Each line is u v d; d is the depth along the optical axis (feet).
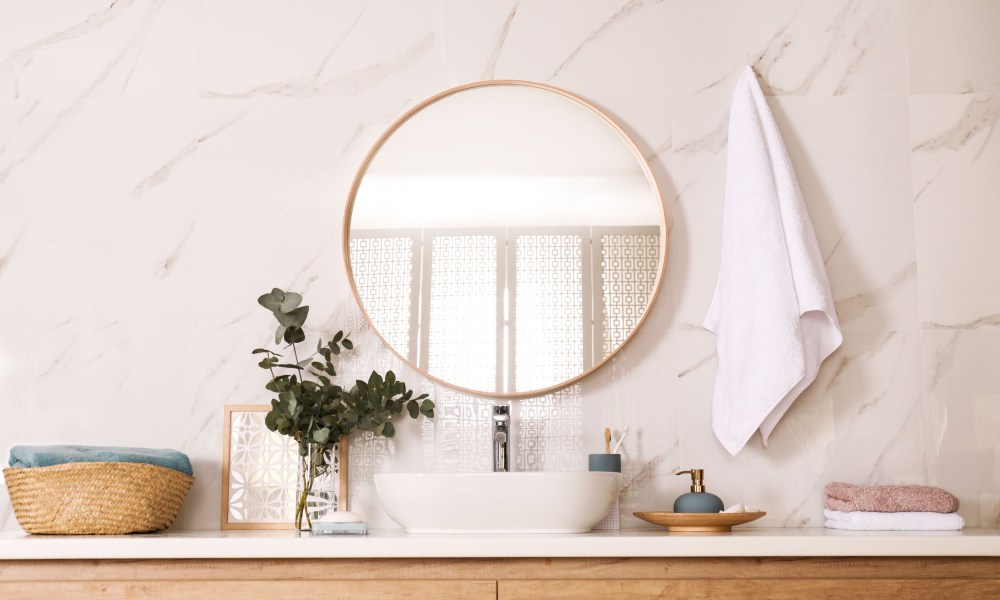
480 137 6.97
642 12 7.02
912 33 7.00
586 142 6.95
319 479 6.42
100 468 5.75
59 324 6.81
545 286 6.79
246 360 6.76
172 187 6.95
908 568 5.12
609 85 7.00
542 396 6.72
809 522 6.49
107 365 6.76
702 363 6.72
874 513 5.93
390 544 5.04
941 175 6.90
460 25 7.04
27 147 6.98
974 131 6.93
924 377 6.67
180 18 7.07
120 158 6.98
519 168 6.94
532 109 7.00
